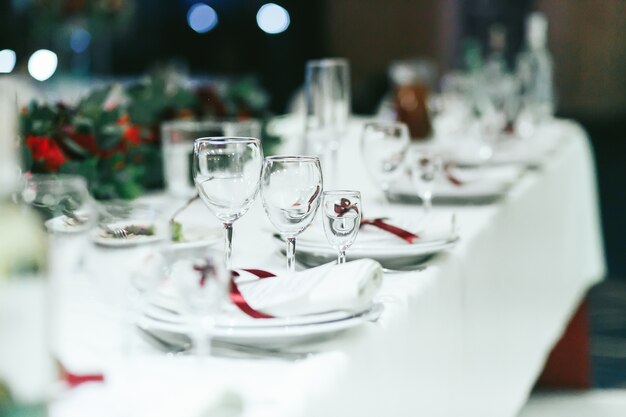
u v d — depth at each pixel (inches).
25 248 40.2
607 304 197.2
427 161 88.9
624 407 135.2
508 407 96.7
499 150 135.1
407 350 63.8
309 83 97.6
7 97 40.8
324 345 55.6
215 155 63.6
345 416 54.2
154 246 52.8
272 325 54.7
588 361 145.2
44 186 53.4
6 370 40.0
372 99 354.9
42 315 40.5
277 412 47.7
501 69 175.6
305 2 545.3
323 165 103.7
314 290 56.3
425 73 191.8
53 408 44.4
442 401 72.4
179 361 52.3
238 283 59.6
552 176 129.6
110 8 205.9
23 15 198.2
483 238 85.0
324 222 65.8
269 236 81.2
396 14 508.7
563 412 133.2
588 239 172.6
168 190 92.3
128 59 498.9
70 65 231.3
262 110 116.3
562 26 472.7
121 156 87.3
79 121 86.0
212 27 522.6
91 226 54.0
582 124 474.0
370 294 57.2
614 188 335.3
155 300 55.7
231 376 51.6
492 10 488.1
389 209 92.4
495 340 90.4
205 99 110.5
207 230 72.7
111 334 55.0
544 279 120.3
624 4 462.3
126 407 45.3
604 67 469.4
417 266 71.6
